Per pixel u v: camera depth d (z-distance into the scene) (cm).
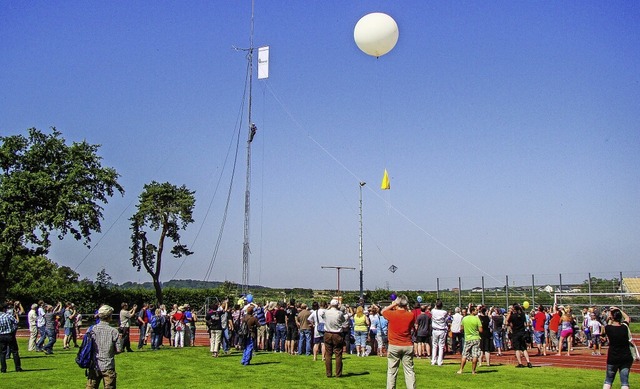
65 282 7244
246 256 3491
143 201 5938
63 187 4844
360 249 4359
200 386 1535
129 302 5622
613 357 1294
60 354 2336
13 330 1831
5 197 4675
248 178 3569
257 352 2425
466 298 4122
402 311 1375
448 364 2023
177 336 2709
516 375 1720
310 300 4428
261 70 3606
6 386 1540
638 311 3603
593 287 3772
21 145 4900
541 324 2517
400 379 1645
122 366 1950
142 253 5819
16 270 6184
